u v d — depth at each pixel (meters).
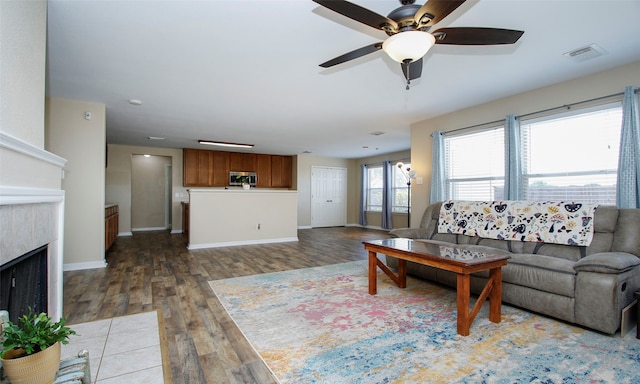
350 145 7.29
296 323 2.37
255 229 6.20
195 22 2.13
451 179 4.53
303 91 3.58
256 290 3.17
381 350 1.96
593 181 3.12
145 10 1.99
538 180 3.56
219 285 3.34
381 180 8.99
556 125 3.40
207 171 7.95
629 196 2.76
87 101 3.93
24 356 1.14
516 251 3.14
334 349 1.98
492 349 1.97
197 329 2.26
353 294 3.06
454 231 3.76
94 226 4.07
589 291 2.20
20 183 1.44
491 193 4.01
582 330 2.24
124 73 3.03
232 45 2.47
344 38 2.36
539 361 1.82
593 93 3.10
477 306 2.26
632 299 2.30
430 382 1.62
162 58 2.70
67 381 1.22
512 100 3.75
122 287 3.25
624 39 2.41
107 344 2.02
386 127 5.41
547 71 3.04
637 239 2.45
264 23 2.15
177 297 2.95
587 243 2.71
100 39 2.36
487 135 4.05
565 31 2.29
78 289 3.17
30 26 1.58
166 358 1.85
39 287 1.81
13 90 1.38
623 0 1.91
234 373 1.71
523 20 2.13
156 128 5.46
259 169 8.69
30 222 1.58
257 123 5.11
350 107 4.22
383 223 8.53
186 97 3.77
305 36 2.33
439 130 4.64
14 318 1.50
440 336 2.15
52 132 3.81
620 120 2.94
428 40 1.73
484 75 3.13
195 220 5.62
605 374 1.69
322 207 9.41
